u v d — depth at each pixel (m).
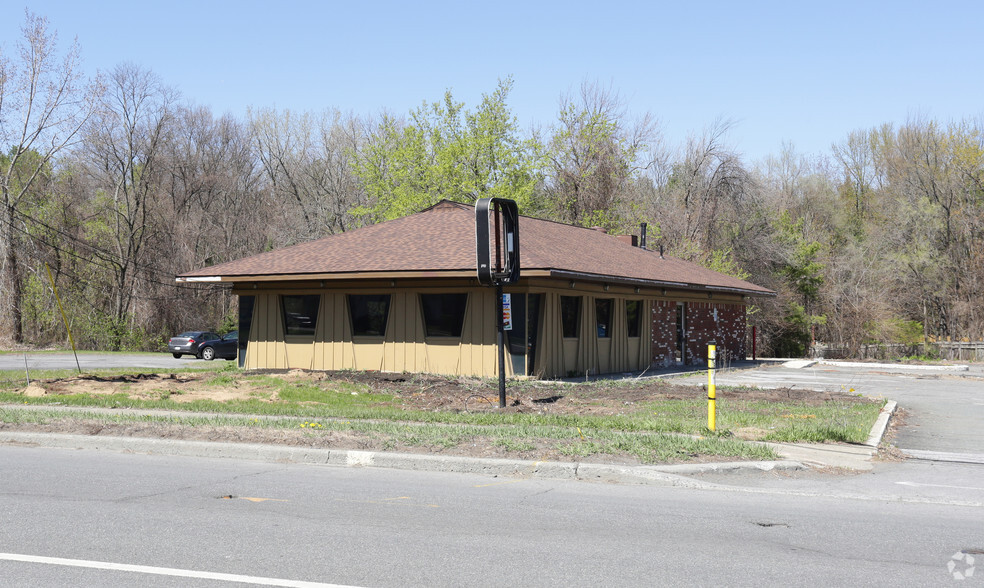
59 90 46.94
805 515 7.75
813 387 22.61
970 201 53.00
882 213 62.00
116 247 54.94
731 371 29.25
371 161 52.44
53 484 8.67
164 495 8.20
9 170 48.56
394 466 10.07
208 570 5.68
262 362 25.12
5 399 16.03
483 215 14.65
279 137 64.44
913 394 21.16
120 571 5.64
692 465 9.64
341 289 23.91
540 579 5.59
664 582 5.56
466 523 7.20
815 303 50.47
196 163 60.41
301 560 5.96
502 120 49.53
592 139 49.97
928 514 7.89
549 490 8.77
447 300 22.61
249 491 8.47
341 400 16.58
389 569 5.77
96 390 17.62
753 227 48.75
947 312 52.91
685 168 50.53
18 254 50.25
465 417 13.82
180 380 19.70
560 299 22.75
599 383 20.50
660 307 28.67
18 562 5.82
